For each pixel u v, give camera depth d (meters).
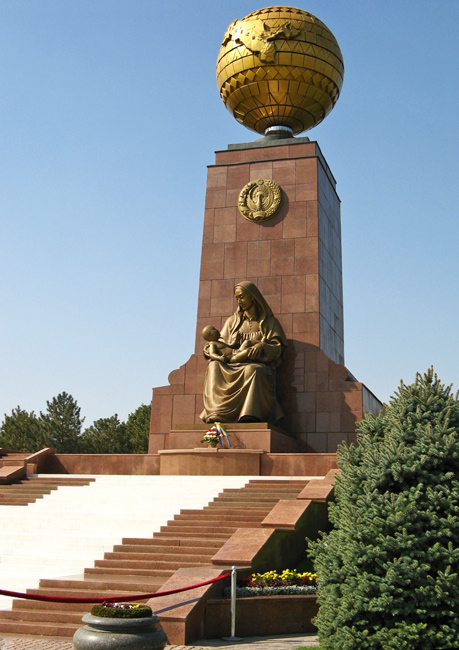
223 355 26.20
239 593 12.53
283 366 27.17
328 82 29.88
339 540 10.91
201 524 16.53
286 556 14.70
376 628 10.17
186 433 25.36
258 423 24.41
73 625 11.82
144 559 14.66
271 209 28.73
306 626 12.60
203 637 11.80
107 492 20.34
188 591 12.02
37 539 16.47
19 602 12.60
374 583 10.17
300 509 15.66
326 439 26.14
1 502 20.14
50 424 60.28
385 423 11.84
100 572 14.11
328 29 30.03
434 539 10.52
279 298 27.98
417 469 10.84
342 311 31.73
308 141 29.42
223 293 28.73
